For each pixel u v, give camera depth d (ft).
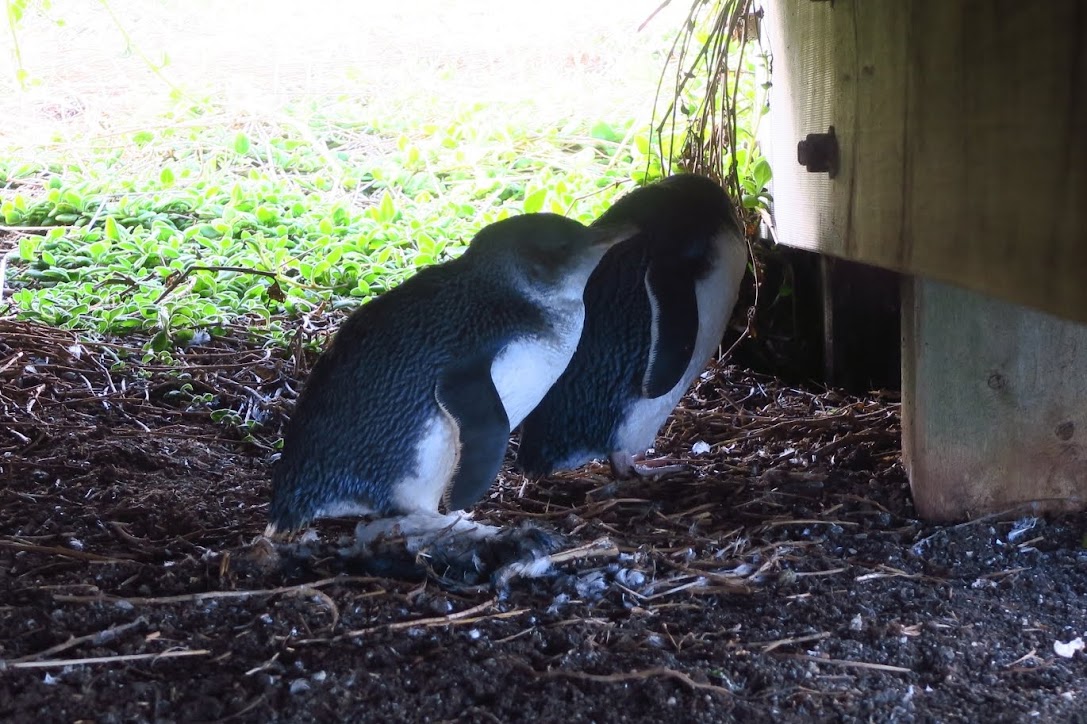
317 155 31.09
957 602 9.25
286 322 20.18
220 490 12.69
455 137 30.63
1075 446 11.13
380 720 7.34
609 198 23.47
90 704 7.45
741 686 7.86
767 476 12.52
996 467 11.12
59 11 40.34
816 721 7.35
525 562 9.60
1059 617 9.03
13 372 16.83
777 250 17.85
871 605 9.20
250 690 7.69
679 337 11.84
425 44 38.50
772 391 17.35
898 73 9.77
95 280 22.63
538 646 8.45
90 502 12.07
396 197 28.04
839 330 17.06
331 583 9.49
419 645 8.44
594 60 36.27
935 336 10.91
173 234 24.99
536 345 10.12
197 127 33.17
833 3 11.95
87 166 30.66
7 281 22.71
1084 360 10.91
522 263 10.14
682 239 12.16
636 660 8.08
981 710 7.47
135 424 15.31
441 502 11.71
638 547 10.40
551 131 30.48
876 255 10.56
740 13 16.76
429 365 9.71
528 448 12.20
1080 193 6.39
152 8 41.14
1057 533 10.77
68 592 9.31
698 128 18.25
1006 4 7.43
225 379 17.24
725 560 10.13
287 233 24.98
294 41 39.40
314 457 9.72
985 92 7.82
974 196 8.05
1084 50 6.32
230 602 9.16
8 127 33.68
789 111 14.71
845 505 11.55
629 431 12.17
